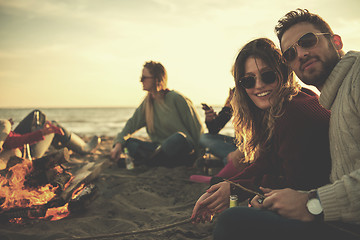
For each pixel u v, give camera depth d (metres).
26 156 3.57
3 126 3.07
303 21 1.56
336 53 1.53
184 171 4.80
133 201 3.44
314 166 1.61
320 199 1.26
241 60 1.87
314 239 1.28
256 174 2.12
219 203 1.83
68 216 2.98
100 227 2.71
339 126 1.36
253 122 2.10
